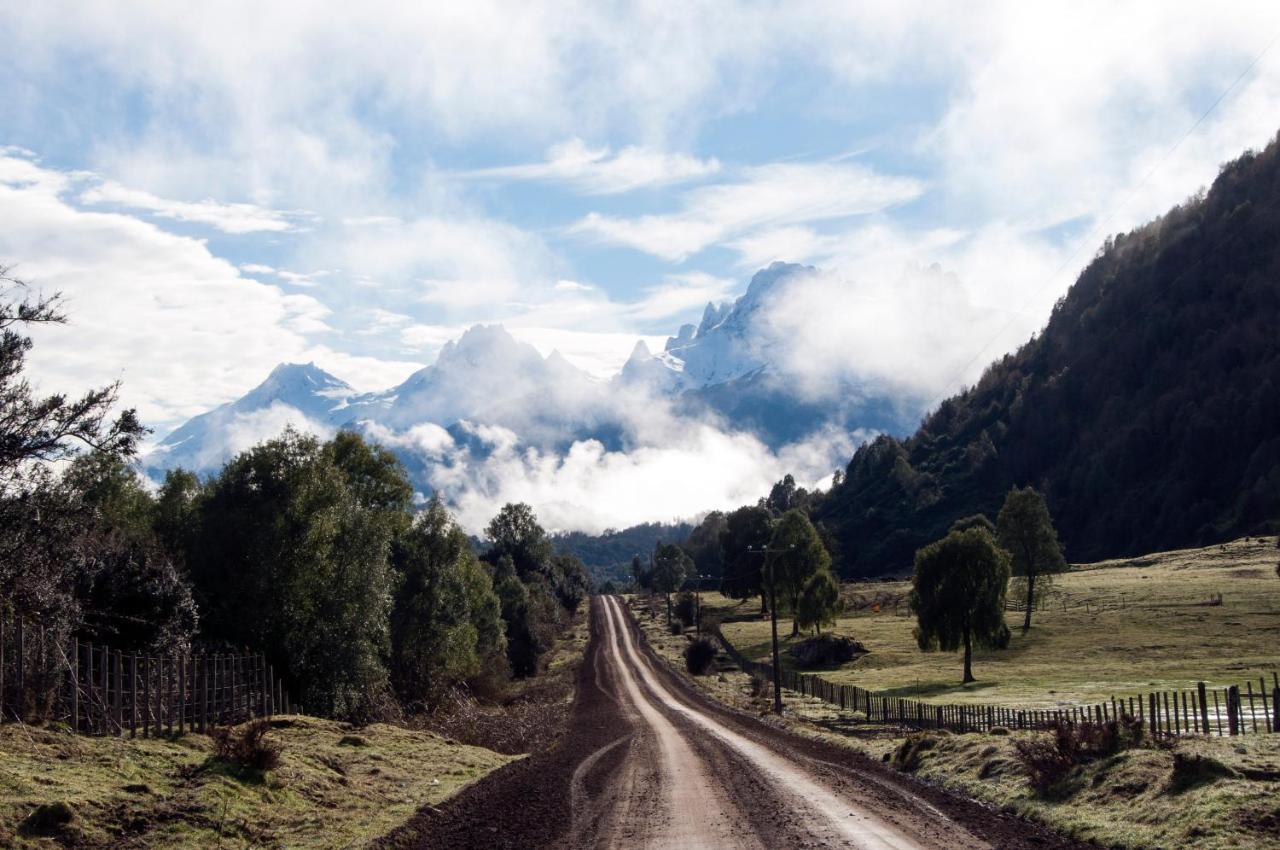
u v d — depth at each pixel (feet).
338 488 156.97
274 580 146.30
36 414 65.67
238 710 101.76
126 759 65.41
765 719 181.88
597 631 515.50
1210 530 644.27
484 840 57.31
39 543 68.59
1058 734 67.05
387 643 169.17
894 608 448.24
